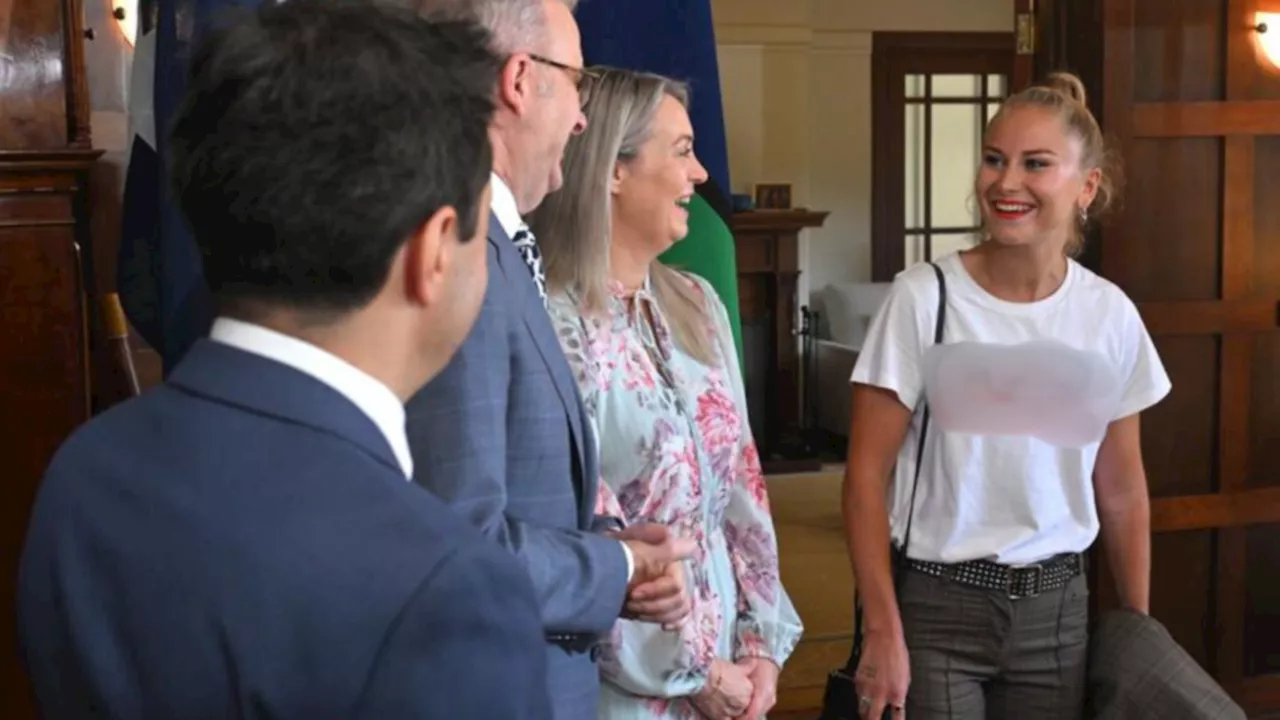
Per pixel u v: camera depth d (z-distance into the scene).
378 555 0.76
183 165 0.81
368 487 0.78
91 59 3.71
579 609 1.20
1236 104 3.02
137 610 0.76
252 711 0.74
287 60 0.80
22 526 2.56
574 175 1.72
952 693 2.06
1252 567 3.18
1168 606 3.12
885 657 2.01
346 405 0.81
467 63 0.85
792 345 7.38
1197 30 3.02
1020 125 2.02
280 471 0.78
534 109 1.29
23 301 2.54
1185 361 3.08
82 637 0.77
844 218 8.36
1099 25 2.93
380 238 0.79
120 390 3.20
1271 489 3.14
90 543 0.78
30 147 2.58
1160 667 2.06
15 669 2.55
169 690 0.74
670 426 1.73
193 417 0.80
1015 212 2.01
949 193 8.48
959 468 2.03
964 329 2.04
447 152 0.82
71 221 2.56
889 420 2.08
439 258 0.83
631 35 2.30
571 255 1.71
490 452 1.15
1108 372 2.02
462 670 0.74
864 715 2.02
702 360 1.87
